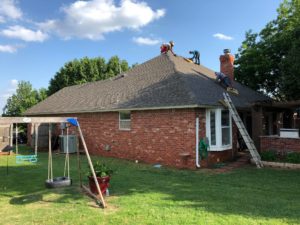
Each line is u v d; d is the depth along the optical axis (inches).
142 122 612.1
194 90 578.2
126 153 644.7
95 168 338.0
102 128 706.2
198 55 860.0
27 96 1465.3
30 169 515.2
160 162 576.1
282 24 943.0
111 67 1753.2
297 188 371.2
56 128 866.8
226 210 280.1
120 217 262.2
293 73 679.7
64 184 377.4
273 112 824.3
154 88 647.8
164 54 817.5
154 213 271.6
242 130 571.5
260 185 388.5
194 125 529.3
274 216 262.8
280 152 558.6
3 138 764.0
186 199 320.2
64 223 251.1
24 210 287.9
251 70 961.5
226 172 488.7
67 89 1049.5
